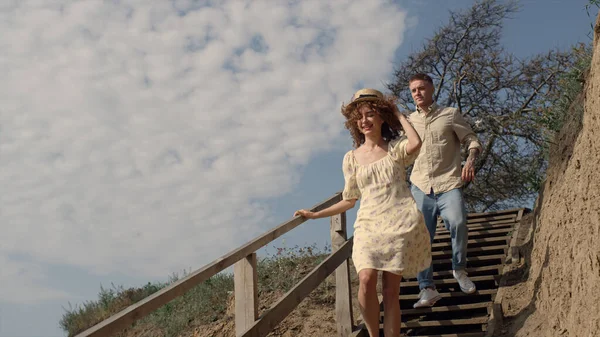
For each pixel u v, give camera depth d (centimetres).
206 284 923
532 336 473
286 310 480
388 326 380
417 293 668
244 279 447
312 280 529
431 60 1541
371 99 411
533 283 552
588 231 378
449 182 573
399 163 400
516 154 1371
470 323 562
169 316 876
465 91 1505
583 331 370
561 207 499
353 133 434
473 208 1466
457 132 579
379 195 392
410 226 381
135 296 1088
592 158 406
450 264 729
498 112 1433
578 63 651
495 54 1462
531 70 1384
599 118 395
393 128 424
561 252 470
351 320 588
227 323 789
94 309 1091
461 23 1530
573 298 402
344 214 623
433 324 573
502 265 641
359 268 380
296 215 474
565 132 611
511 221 790
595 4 579
